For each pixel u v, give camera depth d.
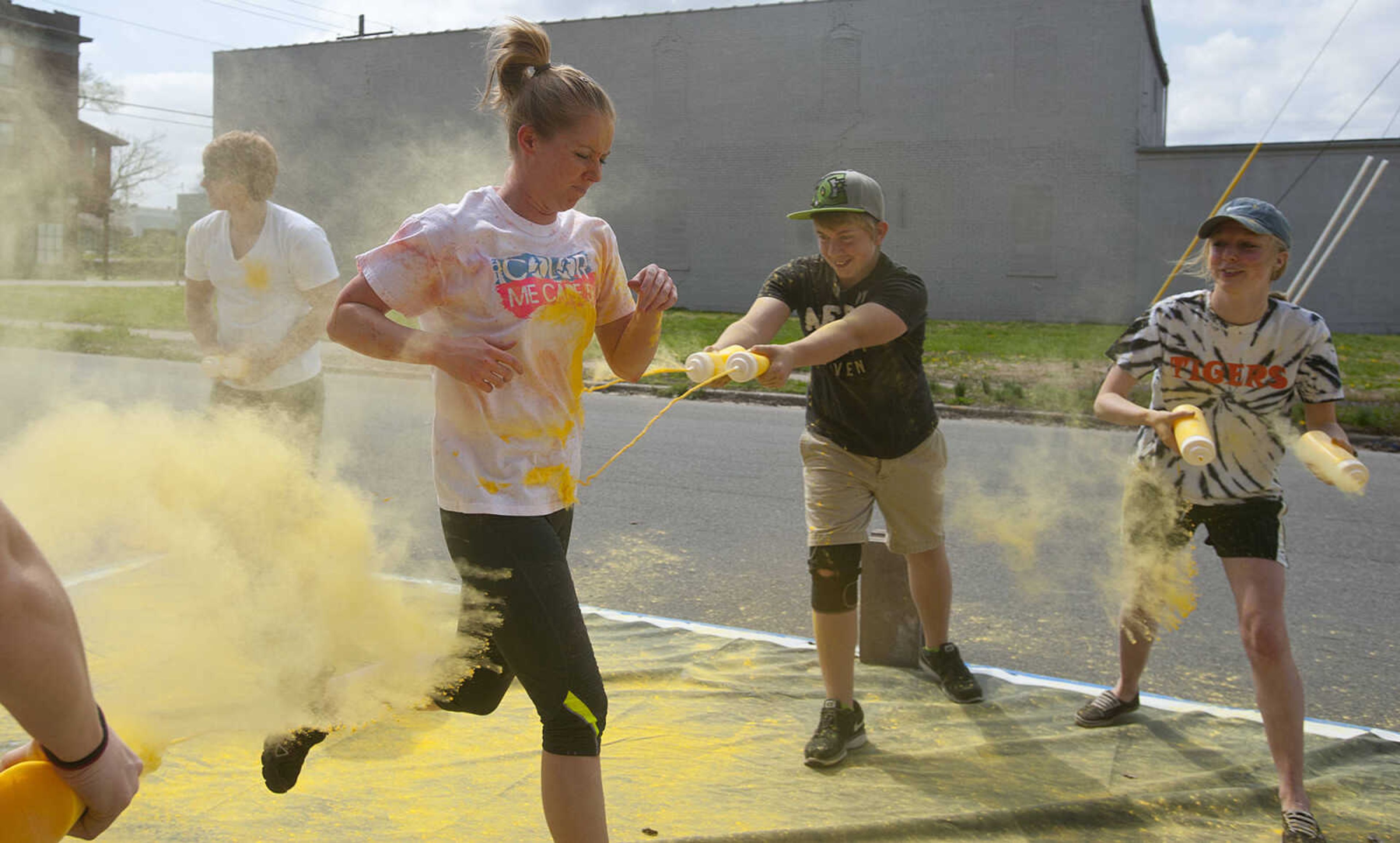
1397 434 11.20
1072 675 4.15
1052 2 26.33
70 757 1.28
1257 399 2.98
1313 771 3.16
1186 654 4.39
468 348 2.09
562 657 2.17
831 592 3.26
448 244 2.18
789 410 12.45
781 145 29.12
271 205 3.53
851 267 3.29
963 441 10.34
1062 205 26.80
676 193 30.28
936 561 3.65
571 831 2.14
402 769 3.01
